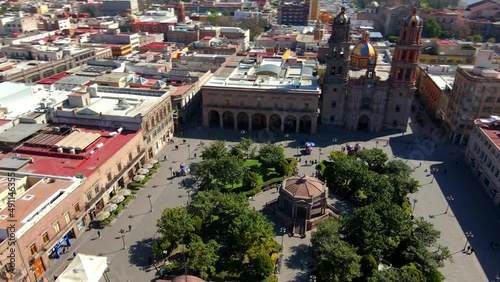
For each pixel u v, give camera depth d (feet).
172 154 382.01
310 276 222.07
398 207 251.80
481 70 386.32
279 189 293.64
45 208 229.66
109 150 313.53
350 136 423.23
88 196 273.33
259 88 417.90
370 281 202.59
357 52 470.39
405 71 410.52
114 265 237.45
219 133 431.02
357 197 301.22
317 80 452.35
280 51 651.25
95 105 364.79
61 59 553.64
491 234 269.64
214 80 447.83
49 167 287.48
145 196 310.45
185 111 447.83
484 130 340.18
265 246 233.76
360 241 233.96
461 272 234.79
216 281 227.20
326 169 325.01
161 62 538.06
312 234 241.35
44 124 343.05
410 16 391.45
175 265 230.07
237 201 258.57
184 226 238.07
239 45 655.76
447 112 430.61
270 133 431.02
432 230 237.66
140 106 371.76
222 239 260.21
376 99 418.31
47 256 232.94
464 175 347.36
